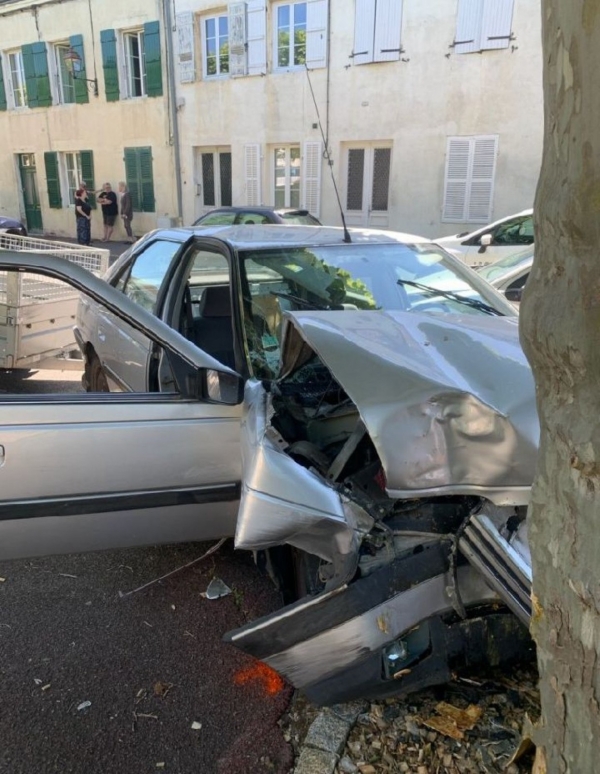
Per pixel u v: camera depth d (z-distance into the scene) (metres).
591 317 0.91
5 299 4.36
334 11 13.06
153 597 2.79
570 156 0.91
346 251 3.61
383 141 13.45
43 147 18.86
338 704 2.10
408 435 1.78
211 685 2.29
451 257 3.84
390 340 2.19
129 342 3.30
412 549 1.87
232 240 3.51
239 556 3.10
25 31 17.83
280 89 14.28
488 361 1.98
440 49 12.16
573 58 0.88
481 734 1.98
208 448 2.45
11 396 2.31
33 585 2.87
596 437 0.96
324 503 1.87
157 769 1.94
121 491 2.39
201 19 14.99
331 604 1.87
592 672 1.05
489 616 1.93
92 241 18.08
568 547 1.06
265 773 1.94
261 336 3.06
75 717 2.13
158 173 16.80
